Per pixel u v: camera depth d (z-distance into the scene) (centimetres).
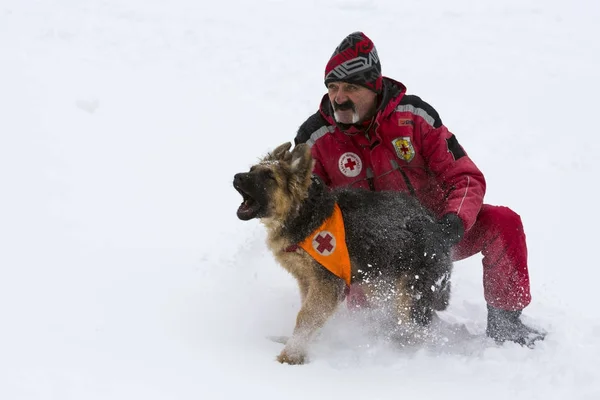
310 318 581
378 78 615
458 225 595
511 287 630
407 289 610
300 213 595
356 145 658
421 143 643
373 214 607
